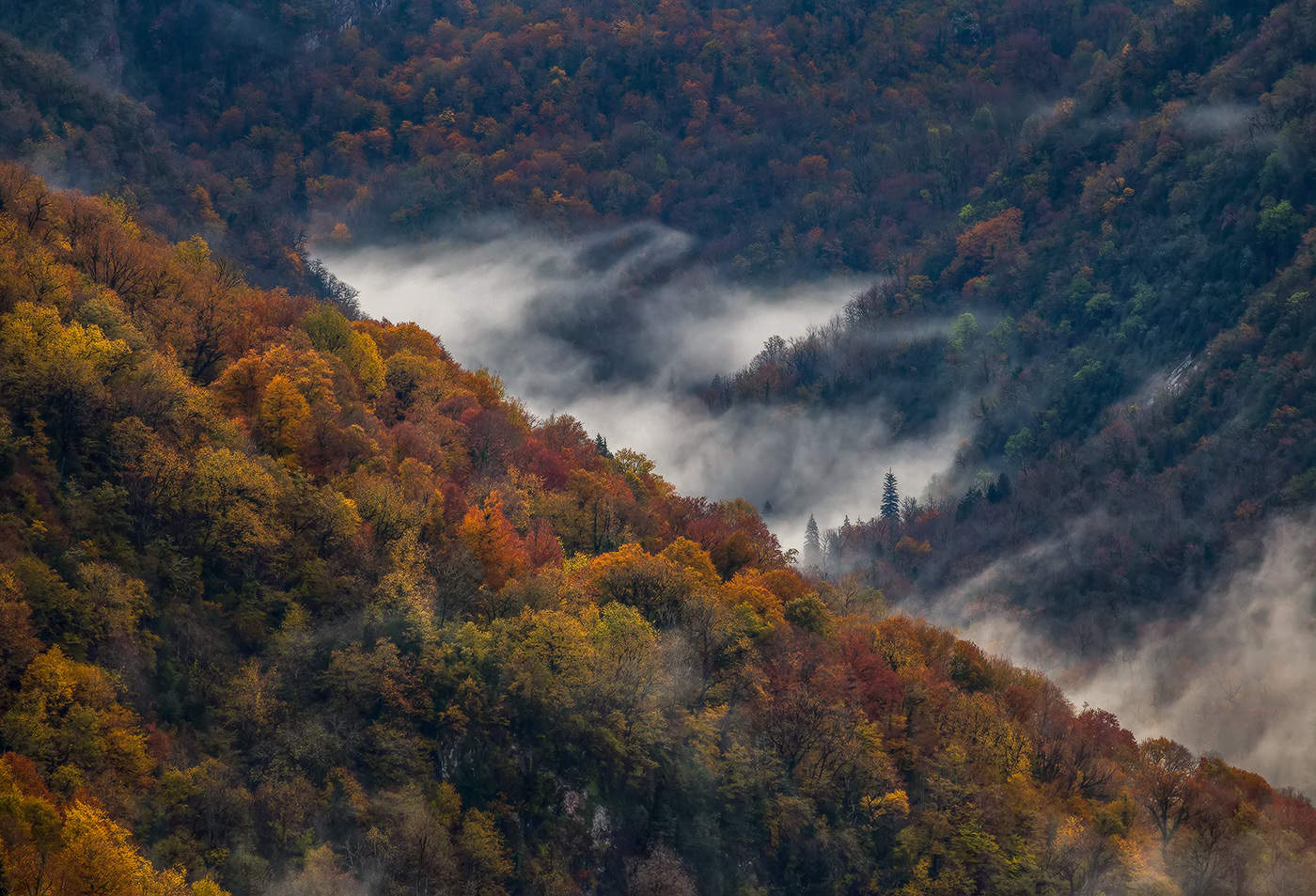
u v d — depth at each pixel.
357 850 190.12
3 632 173.62
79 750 171.62
